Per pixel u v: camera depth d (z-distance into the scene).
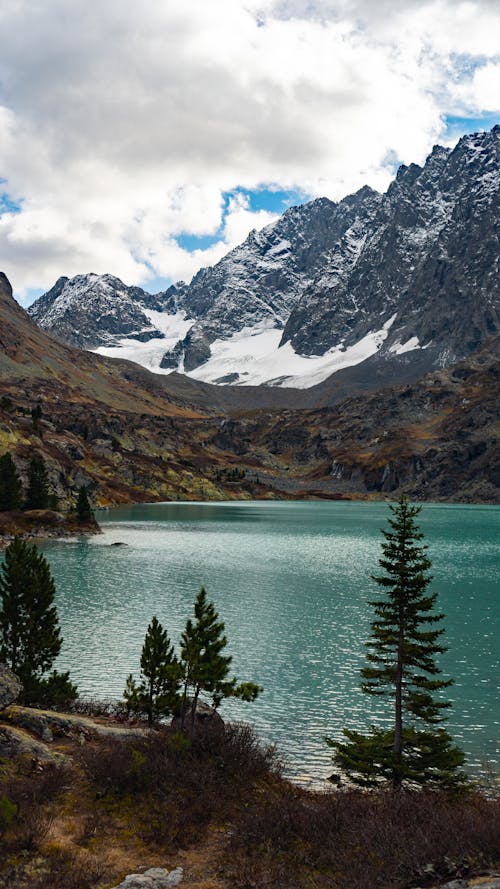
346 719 41.38
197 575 94.12
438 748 29.92
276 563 107.62
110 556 110.94
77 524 147.75
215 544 134.62
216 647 30.88
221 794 24.14
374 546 133.25
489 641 59.69
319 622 66.19
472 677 49.72
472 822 20.81
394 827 20.95
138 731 29.81
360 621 66.81
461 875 17.69
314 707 43.34
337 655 55.00
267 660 53.50
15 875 17.28
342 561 110.69
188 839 20.67
